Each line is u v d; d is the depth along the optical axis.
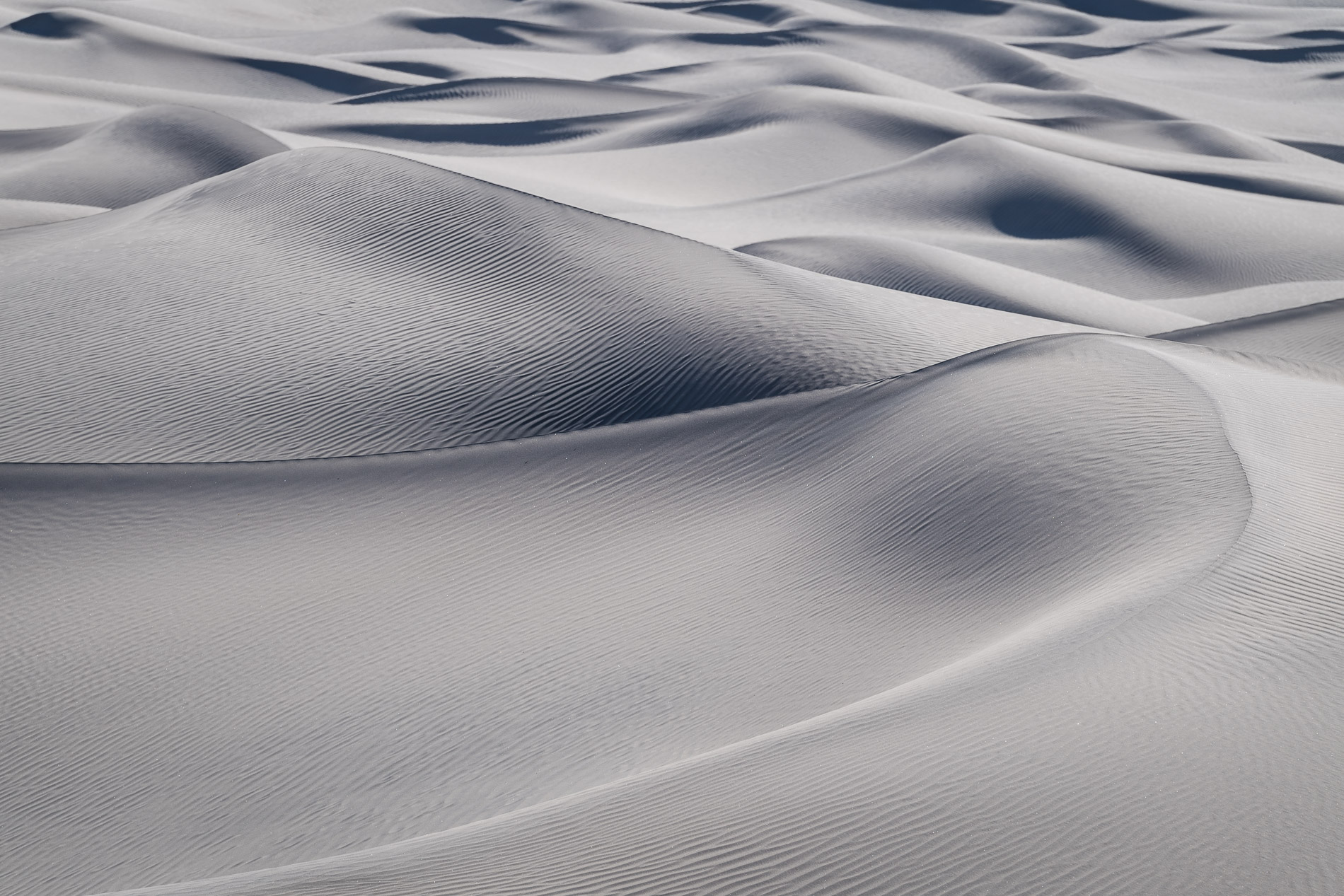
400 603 15.58
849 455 17.77
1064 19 163.50
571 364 22.50
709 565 15.63
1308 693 8.84
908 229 48.31
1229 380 18.39
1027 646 10.29
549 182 51.25
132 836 11.70
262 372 22.44
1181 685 8.93
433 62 106.25
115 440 20.53
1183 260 46.06
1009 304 35.06
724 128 65.75
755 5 156.25
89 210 38.09
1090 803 7.31
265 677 14.13
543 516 17.64
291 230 27.42
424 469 19.31
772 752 8.98
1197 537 12.43
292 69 96.75
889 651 12.62
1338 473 14.77
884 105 66.69
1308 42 150.12
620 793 8.83
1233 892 6.52
